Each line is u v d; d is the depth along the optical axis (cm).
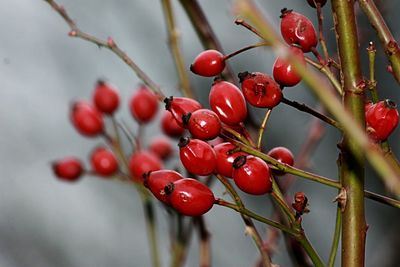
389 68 62
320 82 49
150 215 78
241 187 59
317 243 112
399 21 100
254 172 59
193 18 76
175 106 61
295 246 70
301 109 60
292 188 109
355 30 59
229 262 114
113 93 82
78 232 117
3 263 115
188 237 77
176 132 81
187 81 77
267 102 60
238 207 60
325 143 112
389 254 89
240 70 114
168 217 81
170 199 60
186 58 114
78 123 82
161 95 69
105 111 82
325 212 113
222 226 115
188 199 60
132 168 78
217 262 114
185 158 60
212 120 60
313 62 60
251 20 49
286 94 113
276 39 49
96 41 70
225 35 115
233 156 60
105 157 82
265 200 108
